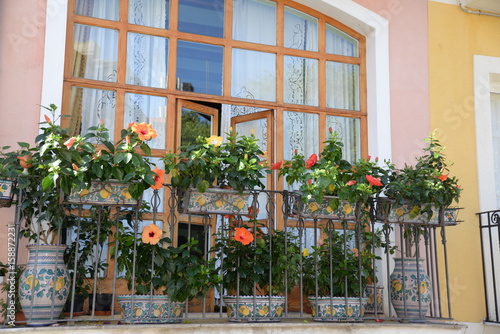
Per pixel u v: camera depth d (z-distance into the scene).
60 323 4.05
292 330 4.21
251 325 4.11
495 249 5.73
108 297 4.64
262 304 4.27
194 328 3.98
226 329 4.05
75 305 4.48
